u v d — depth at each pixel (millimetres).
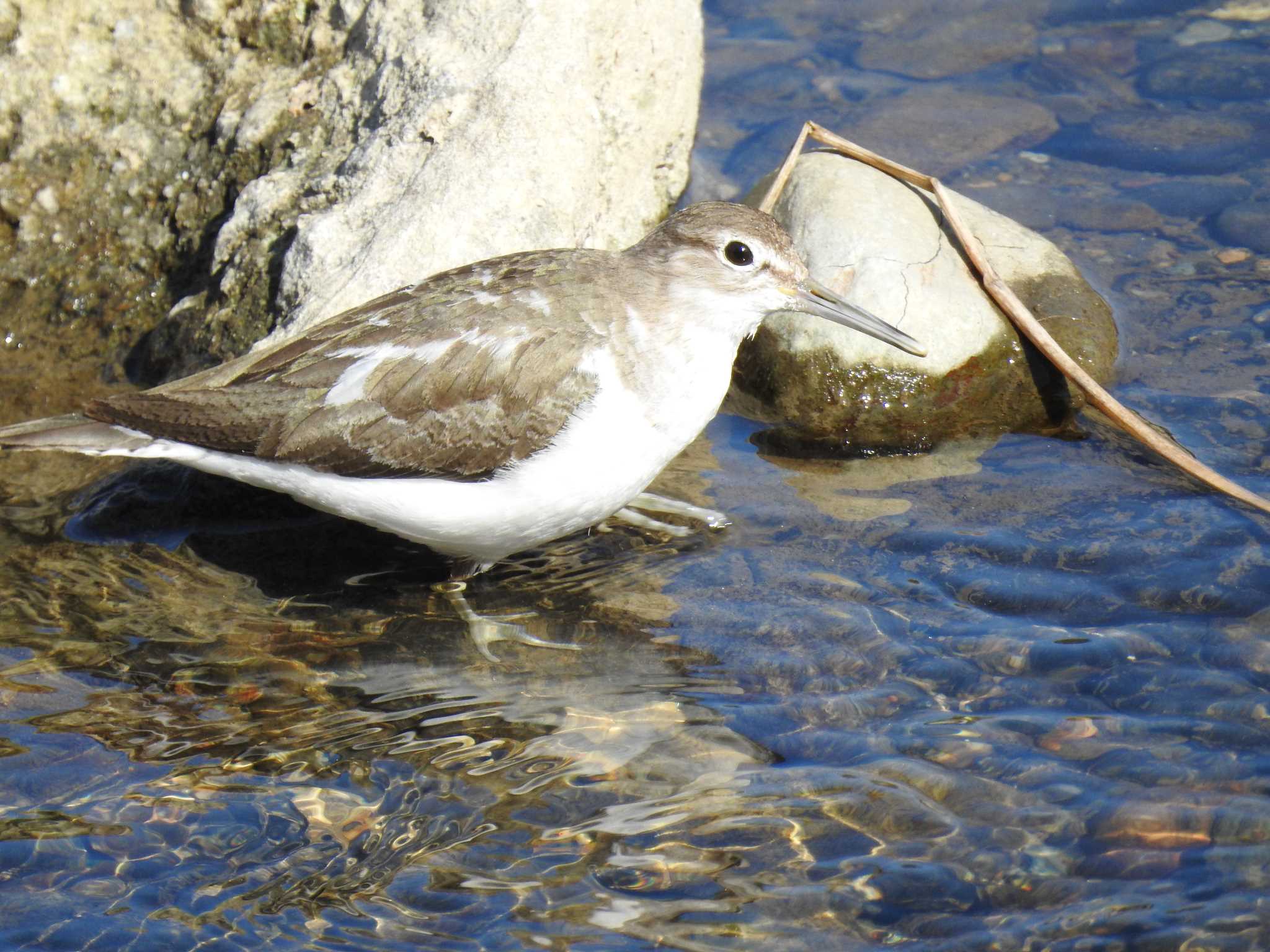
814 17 19828
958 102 17766
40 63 14766
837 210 13953
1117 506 11812
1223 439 12438
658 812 8984
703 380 11203
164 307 14586
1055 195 16016
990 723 9609
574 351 10781
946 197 14062
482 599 11281
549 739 9688
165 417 10781
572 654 10578
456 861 8641
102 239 14711
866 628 10586
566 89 14266
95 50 14891
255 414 10742
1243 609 10492
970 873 8414
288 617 11023
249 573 11578
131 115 14875
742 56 18969
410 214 13406
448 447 10680
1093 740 9391
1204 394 13039
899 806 8938
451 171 13656
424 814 9023
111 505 12141
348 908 8297
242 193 14086
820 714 9797
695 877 8469
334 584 11477
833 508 12133
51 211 14742
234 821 8961
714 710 9898
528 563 11703
